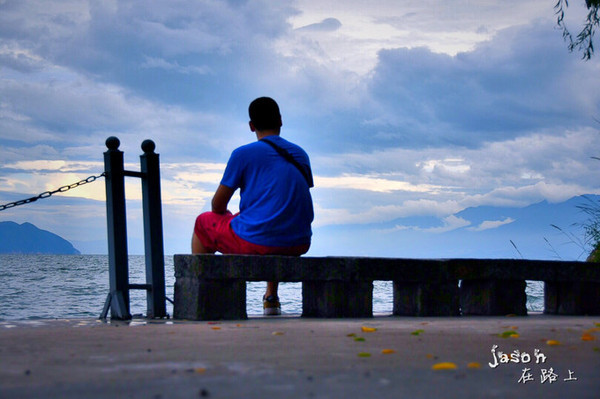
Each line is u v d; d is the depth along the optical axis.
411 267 6.09
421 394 2.16
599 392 2.23
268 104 6.16
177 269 5.78
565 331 4.36
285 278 5.69
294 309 11.15
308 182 6.09
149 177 6.11
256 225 5.79
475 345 3.57
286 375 2.57
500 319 5.70
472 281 6.58
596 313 6.73
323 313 5.90
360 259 5.91
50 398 2.13
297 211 5.88
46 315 10.27
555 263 6.55
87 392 2.23
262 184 5.86
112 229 5.86
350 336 4.03
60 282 20.58
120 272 5.83
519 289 6.52
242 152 5.90
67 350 3.39
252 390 2.24
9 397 2.16
